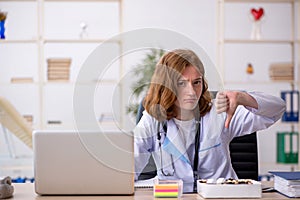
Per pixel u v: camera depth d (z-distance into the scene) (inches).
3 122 133.4
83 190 61.0
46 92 171.0
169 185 59.7
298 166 162.9
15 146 169.8
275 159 177.2
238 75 177.6
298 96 162.2
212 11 175.9
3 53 171.0
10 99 171.0
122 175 60.9
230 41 160.4
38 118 169.5
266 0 165.0
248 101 66.7
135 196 60.7
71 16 172.7
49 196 61.4
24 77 169.5
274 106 69.7
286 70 163.5
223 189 58.7
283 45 178.7
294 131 174.6
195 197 60.1
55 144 60.5
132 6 174.4
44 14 171.3
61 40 158.6
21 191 65.9
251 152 92.0
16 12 170.7
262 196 61.3
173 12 175.5
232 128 74.2
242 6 177.8
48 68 158.4
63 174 60.9
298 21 170.6
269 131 177.3
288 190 60.6
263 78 178.5
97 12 173.3
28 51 171.8
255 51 178.2
